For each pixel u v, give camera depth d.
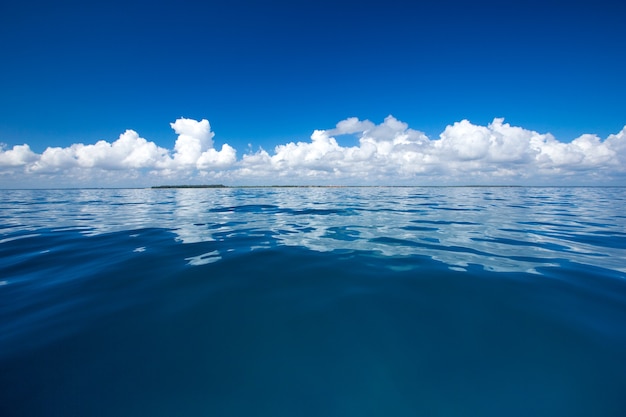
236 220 10.11
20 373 2.15
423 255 5.16
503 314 2.95
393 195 28.20
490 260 4.82
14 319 2.94
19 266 4.63
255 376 2.13
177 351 2.42
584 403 1.88
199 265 4.63
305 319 2.91
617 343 2.45
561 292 3.46
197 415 1.83
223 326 2.80
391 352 2.38
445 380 2.07
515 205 16.06
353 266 4.53
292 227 8.44
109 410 1.87
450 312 3.01
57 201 21.67
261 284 3.83
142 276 4.15
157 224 9.17
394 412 1.84
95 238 6.81
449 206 15.55
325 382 2.07
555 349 2.38
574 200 20.12
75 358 2.32
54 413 1.85
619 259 4.88
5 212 13.45
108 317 2.98
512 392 1.96
